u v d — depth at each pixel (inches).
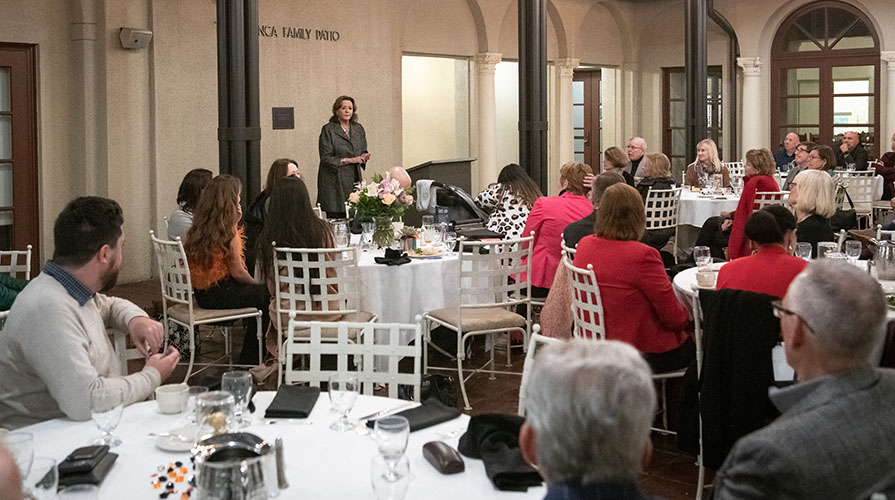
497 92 666.8
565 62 613.9
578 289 182.4
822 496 75.0
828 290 78.5
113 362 125.7
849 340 77.2
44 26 353.7
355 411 115.0
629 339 176.4
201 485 71.7
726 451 140.7
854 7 607.5
